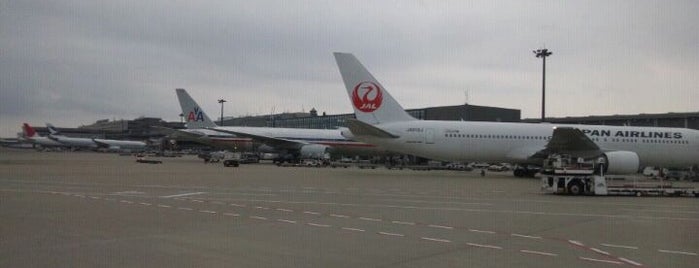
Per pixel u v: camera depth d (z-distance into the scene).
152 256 9.84
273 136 68.38
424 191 26.77
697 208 19.89
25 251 10.19
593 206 20.23
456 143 41.91
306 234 12.67
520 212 17.89
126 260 9.46
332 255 10.18
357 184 31.11
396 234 12.82
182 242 11.35
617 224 15.06
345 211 17.55
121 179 32.81
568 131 37.00
